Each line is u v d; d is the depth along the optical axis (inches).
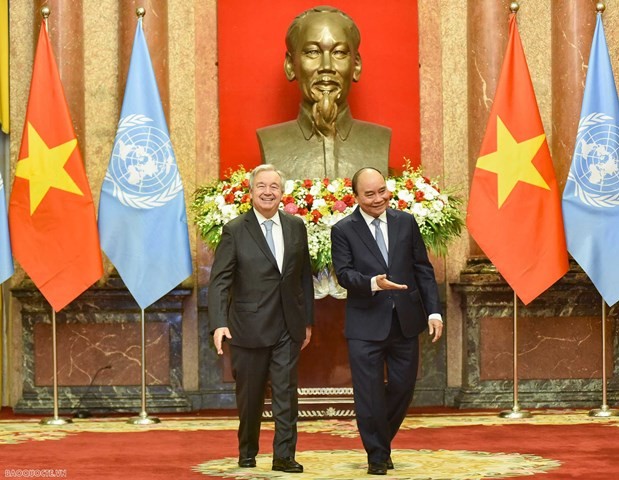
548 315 401.7
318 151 388.2
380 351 243.4
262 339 247.6
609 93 363.9
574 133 408.5
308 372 379.2
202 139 415.2
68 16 403.9
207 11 417.7
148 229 359.3
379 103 417.7
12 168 407.5
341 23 390.3
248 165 415.2
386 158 390.3
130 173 359.6
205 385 408.8
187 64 416.5
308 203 355.3
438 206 356.5
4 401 413.1
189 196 413.1
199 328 410.6
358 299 245.3
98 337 396.5
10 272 354.3
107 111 410.9
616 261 361.4
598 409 372.5
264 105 416.5
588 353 402.0
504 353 400.2
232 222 253.4
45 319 393.7
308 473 246.2
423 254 250.1
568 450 284.5
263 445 299.1
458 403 400.8
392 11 420.2
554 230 359.3
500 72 399.9
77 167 357.1
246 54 416.8
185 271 360.5
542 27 418.6
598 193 361.7
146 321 398.6
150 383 398.3
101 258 358.3
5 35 406.3
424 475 241.3
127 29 406.3
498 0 410.0
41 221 355.6
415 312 245.4
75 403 393.7
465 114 418.9
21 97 408.2
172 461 270.5
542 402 398.6
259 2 417.7
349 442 307.4
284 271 249.9
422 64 420.2
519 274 358.3
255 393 252.2
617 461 263.3
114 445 304.0
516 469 250.1
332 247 249.6
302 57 389.1
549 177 361.1
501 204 359.3
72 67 403.5
